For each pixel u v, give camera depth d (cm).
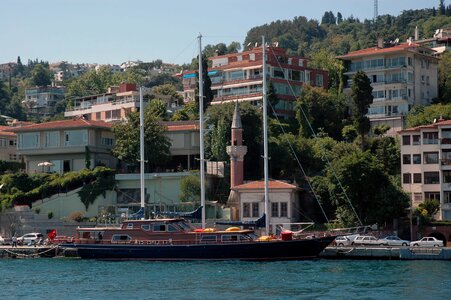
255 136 19250
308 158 19050
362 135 19112
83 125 19900
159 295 9700
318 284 10419
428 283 10444
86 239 14250
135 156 18950
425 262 13162
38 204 18525
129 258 13800
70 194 18488
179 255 13512
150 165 19300
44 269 12762
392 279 10862
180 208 17600
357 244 14825
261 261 13312
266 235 13975
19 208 17950
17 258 14962
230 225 15212
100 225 17225
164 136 19262
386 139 19400
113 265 13150
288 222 16888
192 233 13575
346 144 19050
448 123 17538
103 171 18762
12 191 18750
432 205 16900
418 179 17812
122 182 18612
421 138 17800
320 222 17388
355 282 10581
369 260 13562
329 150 19300
